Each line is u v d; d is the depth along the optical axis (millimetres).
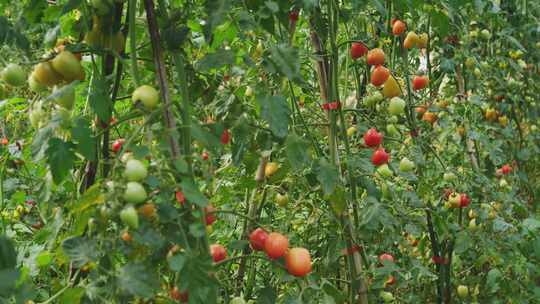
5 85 1455
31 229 2541
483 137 3018
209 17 1377
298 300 1621
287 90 2154
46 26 1779
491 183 3039
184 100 1396
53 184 1453
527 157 3766
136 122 2119
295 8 1760
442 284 2854
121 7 1420
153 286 1191
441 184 2824
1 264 995
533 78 3982
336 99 1999
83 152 1242
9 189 2420
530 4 4016
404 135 2912
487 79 3719
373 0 1881
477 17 3457
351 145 2385
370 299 2096
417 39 2607
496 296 3045
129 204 1186
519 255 2924
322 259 2256
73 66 1348
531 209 3848
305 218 2311
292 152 1641
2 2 1687
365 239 2045
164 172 1310
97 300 1214
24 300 1027
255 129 1714
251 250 2133
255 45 1990
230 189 2342
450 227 2676
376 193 2084
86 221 1280
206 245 1366
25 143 1880
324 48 2057
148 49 1738
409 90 2738
